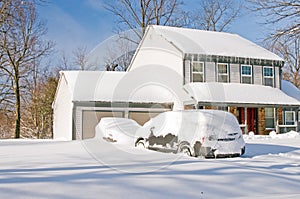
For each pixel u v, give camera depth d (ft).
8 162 21.56
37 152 27.96
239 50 74.79
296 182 16.97
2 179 15.66
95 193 13.73
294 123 75.05
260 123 71.97
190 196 13.92
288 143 43.65
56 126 75.61
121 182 15.64
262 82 75.20
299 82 123.03
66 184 14.93
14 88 86.99
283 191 15.16
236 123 29.71
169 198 13.56
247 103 65.21
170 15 106.83
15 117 91.30
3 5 50.57
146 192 14.17
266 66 76.02
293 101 71.51
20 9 53.72
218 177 17.26
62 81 69.62
